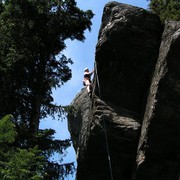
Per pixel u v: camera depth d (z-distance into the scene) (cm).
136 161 1441
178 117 1393
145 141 1421
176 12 2052
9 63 2230
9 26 2344
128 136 1462
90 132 1481
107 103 1526
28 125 2225
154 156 1427
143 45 1498
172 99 1391
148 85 1504
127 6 1538
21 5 2373
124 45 1505
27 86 2292
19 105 2261
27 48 2342
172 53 1384
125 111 1517
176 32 1394
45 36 2414
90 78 1797
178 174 1420
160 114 1396
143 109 1495
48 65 2420
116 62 1523
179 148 1423
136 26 1503
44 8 2364
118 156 1479
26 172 1238
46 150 2134
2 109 2214
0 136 1273
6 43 2342
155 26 1512
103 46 1519
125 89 1526
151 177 1437
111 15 1540
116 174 1499
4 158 1295
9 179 1217
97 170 1522
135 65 1509
